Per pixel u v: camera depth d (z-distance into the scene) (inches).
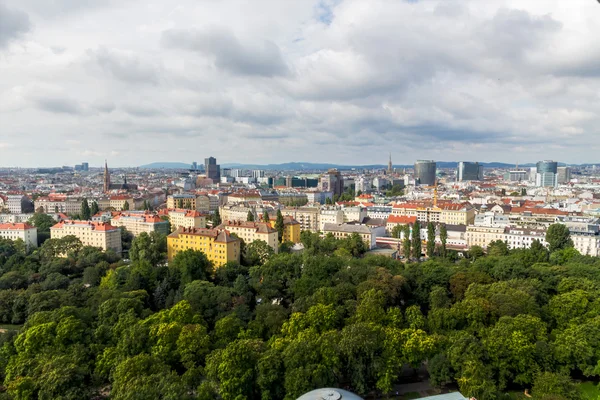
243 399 7760.8
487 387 7805.1
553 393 7839.6
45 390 7613.2
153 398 7175.2
